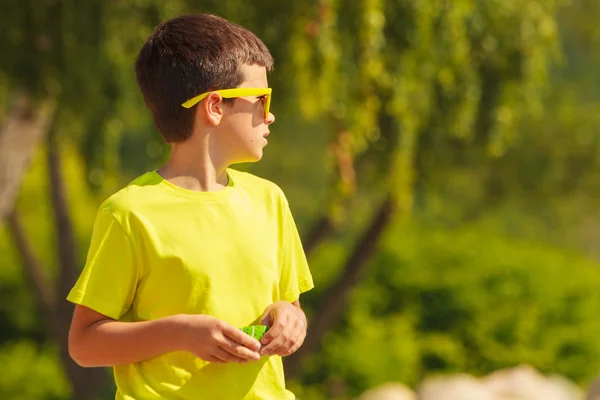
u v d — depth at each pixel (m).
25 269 25.78
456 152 22.09
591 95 33.12
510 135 20.88
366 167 23.34
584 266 30.81
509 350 27.95
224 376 5.51
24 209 32.94
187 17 5.76
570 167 28.80
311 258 24.86
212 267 5.45
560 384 22.89
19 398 27.80
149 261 5.41
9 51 17.41
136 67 5.77
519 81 20.08
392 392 22.50
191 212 5.50
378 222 24.56
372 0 16.41
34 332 29.53
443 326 28.56
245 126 5.63
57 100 18.03
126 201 5.44
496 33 19.83
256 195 5.80
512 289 28.72
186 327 5.23
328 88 16.45
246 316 5.52
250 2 17.03
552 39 20.19
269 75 17.25
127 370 5.59
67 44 17.47
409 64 17.59
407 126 18.48
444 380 21.58
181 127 5.59
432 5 17.55
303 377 27.61
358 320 28.19
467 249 29.73
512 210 36.50
